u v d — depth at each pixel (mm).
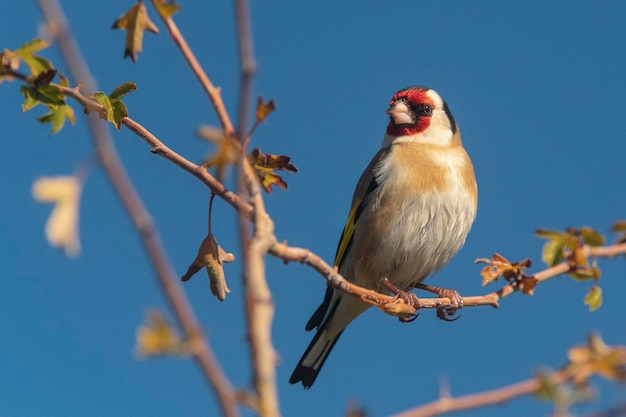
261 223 4711
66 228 3072
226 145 3498
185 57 4703
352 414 3393
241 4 3621
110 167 3055
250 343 3400
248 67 3619
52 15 3164
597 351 4125
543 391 3576
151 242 2988
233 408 2980
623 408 3402
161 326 2947
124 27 5621
